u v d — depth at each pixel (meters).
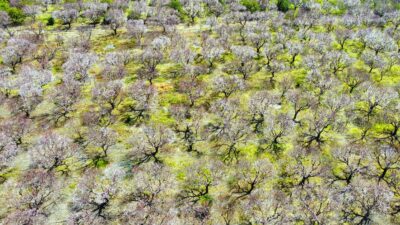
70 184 54.44
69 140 60.53
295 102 69.62
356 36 100.62
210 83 78.75
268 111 70.81
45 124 66.31
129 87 75.38
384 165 58.03
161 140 60.59
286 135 64.94
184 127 66.31
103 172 56.28
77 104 71.69
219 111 69.12
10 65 84.50
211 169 55.47
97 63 87.06
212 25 109.06
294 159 59.19
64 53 92.19
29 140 62.69
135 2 121.94
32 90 70.88
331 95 74.25
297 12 120.12
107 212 49.94
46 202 51.25
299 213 48.19
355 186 51.53
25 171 56.03
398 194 52.88
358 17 112.44
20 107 70.00
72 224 47.69
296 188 53.19
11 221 46.34
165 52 92.62
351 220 48.31
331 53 86.75
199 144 62.59
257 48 94.06
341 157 57.12
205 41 95.12
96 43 98.75
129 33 101.31
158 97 74.00
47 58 86.75
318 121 64.12
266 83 80.31
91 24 111.88
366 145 62.56
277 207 49.25
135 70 84.31
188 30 108.56
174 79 81.19
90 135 61.69
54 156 56.53
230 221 49.09
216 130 65.62
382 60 85.38
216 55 86.12
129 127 65.88
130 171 56.59
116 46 96.75
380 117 69.00
